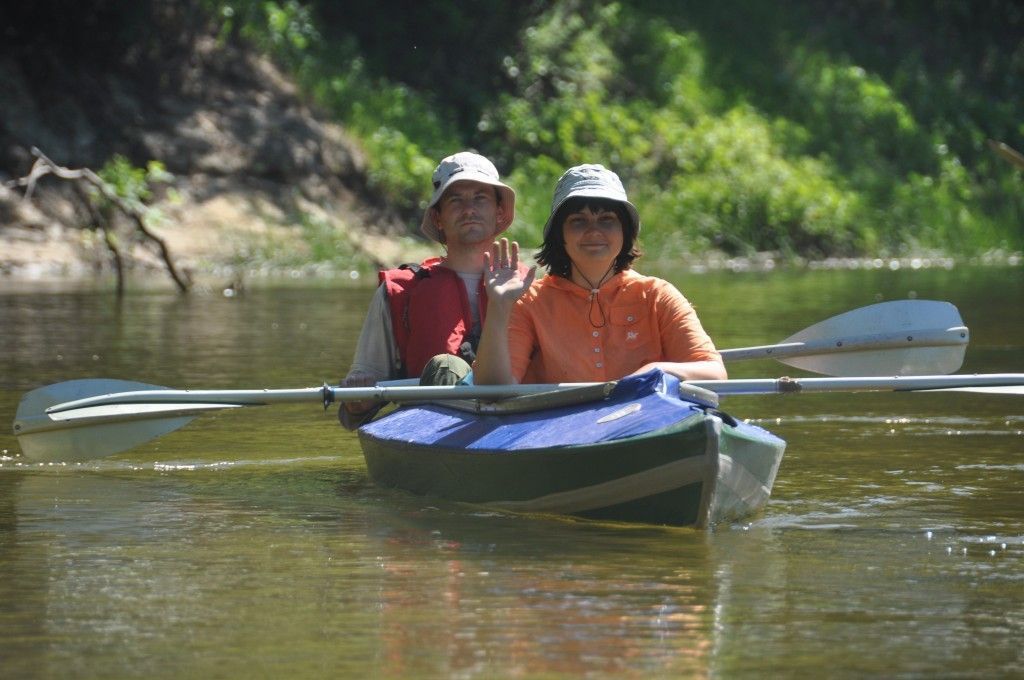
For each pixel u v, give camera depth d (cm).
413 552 1019
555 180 5384
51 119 4569
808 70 6619
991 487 1288
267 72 5109
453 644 788
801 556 1006
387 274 1464
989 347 2453
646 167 5647
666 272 4684
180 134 4706
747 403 1914
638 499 1101
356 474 1370
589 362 1271
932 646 788
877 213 5834
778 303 3303
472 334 1427
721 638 801
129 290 3606
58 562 991
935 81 7175
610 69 6066
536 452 1127
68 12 4750
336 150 4956
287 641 796
